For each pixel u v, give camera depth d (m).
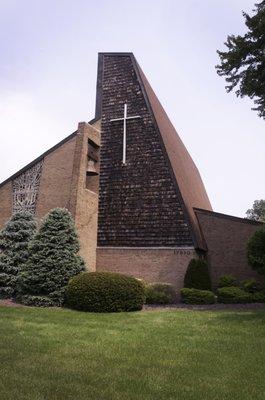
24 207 20.86
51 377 6.54
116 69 24.75
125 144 22.86
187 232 20.47
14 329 10.41
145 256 20.89
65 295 15.26
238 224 22.59
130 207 21.81
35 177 21.11
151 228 21.14
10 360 7.45
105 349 8.59
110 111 23.89
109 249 21.55
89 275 14.95
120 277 15.01
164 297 18.23
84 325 11.43
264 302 18.50
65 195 20.20
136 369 7.19
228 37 15.45
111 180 22.59
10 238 18.14
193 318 12.95
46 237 15.95
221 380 6.77
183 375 6.95
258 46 15.15
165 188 21.39
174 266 20.30
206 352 8.61
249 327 11.41
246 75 15.44
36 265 15.52
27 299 15.32
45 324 11.37
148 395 5.91
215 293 21.41
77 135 19.64
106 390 6.04
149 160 22.12
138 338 9.83
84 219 19.17
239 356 8.34
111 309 14.35
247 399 5.92
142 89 23.55
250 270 21.81
